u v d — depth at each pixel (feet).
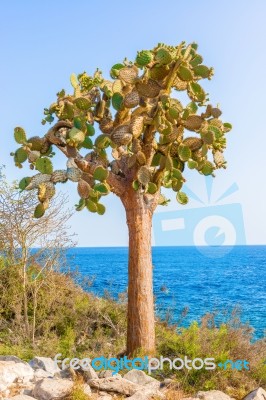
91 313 32.76
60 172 24.95
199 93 24.98
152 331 25.93
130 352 25.66
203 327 27.17
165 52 23.31
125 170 27.25
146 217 26.68
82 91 28.94
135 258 26.25
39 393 17.76
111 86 27.55
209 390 20.79
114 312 32.81
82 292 36.81
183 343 24.79
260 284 94.84
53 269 35.55
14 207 32.86
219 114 24.56
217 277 114.21
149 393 19.13
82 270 127.54
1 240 33.40
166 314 34.14
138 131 24.54
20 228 32.78
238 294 77.51
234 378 21.97
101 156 26.04
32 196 33.17
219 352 23.31
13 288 32.24
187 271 136.77
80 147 26.32
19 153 25.67
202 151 24.71
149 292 26.14
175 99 24.31
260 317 54.03
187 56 23.73
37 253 34.01
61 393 17.67
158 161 26.76
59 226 34.35
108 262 182.19
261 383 22.39
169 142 25.07
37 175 24.76
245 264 176.76
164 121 23.97
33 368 22.13
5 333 30.96
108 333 30.94
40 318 32.53
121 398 18.48
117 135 24.80
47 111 27.43
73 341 27.78
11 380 19.47
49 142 26.14
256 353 24.95
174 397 18.76
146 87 24.08
